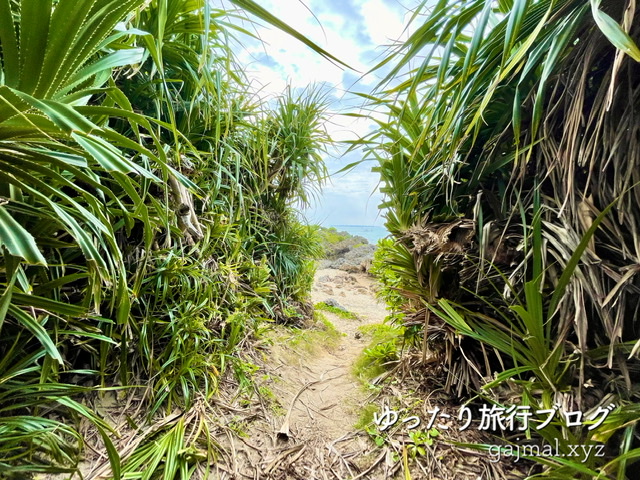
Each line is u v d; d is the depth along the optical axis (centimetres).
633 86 75
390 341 193
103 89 57
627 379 76
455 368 129
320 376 167
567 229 85
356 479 99
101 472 81
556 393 84
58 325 82
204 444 102
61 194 56
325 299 400
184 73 135
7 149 50
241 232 194
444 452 106
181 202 118
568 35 73
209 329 142
